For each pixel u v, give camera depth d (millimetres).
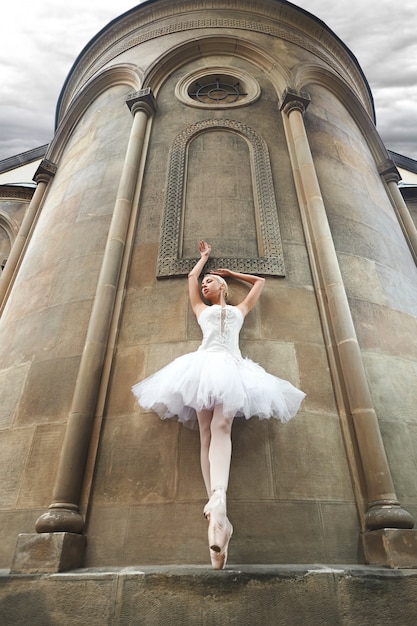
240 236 4312
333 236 4551
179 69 6402
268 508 2768
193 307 3525
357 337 3791
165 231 4316
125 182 4699
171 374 2715
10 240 9320
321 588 2088
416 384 3721
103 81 6984
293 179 4922
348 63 8414
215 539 1944
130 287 3982
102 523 2762
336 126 6230
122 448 3064
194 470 2906
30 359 3918
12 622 2045
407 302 4516
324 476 2951
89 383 3281
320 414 3232
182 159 4973
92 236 4664
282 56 6652
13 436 3424
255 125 5477
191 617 1984
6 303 5250
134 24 7695
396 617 2025
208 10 7215
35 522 2885
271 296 3857
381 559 2496
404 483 3043
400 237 5625
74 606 2051
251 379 2656
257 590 2061
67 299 4199
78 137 6648
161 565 2545
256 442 3039
